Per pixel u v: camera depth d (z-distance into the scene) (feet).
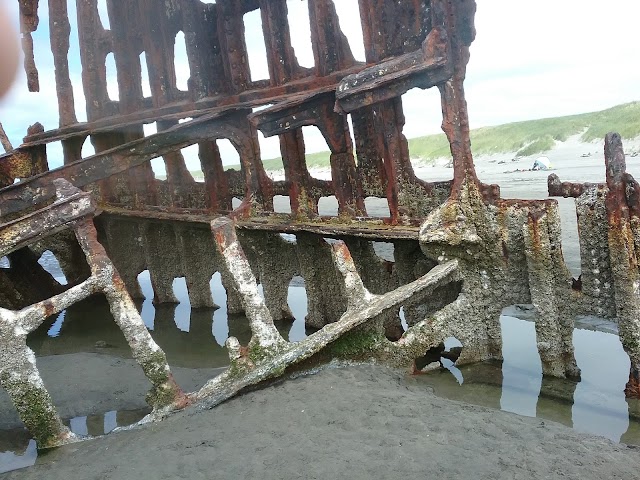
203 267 32.22
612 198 16.76
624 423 16.05
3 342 14.93
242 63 28.14
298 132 25.31
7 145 36.88
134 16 33.01
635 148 142.41
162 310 34.12
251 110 26.55
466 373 19.92
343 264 18.53
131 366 23.29
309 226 23.79
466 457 13.03
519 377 19.35
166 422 15.56
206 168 30.55
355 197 23.75
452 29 18.83
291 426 14.57
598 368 19.76
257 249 27.94
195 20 29.53
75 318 32.99
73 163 23.29
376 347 18.53
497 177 112.78
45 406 15.31
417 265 22.33
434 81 18.38
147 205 34.09
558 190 18.17
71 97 36.88
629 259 16.67
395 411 15.14
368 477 12.39
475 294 20.16
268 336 17.03
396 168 21.35
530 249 18.57
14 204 22.47
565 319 18.57
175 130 24.85
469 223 19.62
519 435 13.99
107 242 36.83
